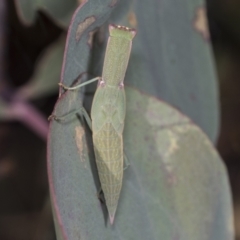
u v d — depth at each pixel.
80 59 0.23
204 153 0.25
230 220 0.25
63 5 0.27
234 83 0.33
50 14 0.28
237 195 0.33
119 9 0.26
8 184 0.31
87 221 0.23
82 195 0.23
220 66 0.33
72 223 0.22
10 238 0.31
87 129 0.24
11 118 0.31
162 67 0.27
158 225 0.24
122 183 0.24
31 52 0.32
